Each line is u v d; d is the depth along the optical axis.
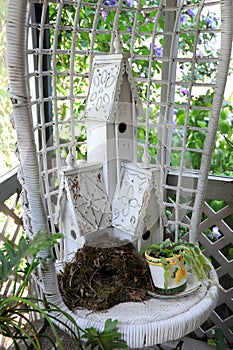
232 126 1.64
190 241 1.31
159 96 1.70
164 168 1.26
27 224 1.06
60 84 1.71
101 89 1.09
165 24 1.53
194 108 1.22
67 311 0.99
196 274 1.09
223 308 1.73
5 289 1.44
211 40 1.60
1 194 1.34
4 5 1.44
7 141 1.53
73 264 1.11
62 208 1.10
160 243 1.17
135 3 1.61
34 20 1.53
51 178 1.16
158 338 0.94
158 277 1.06
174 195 1.62
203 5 1.13
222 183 1.56
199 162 1.71
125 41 1.66
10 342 1.41
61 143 1.21
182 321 0.97
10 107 1.55
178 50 1.65
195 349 1.64
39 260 0.95
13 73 0.79
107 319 0.93
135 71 1.69
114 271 1.12
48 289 0.99
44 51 1.10
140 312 0.99
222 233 1.71
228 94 1.62
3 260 0.89
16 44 0.77
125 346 0.86
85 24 1.66
